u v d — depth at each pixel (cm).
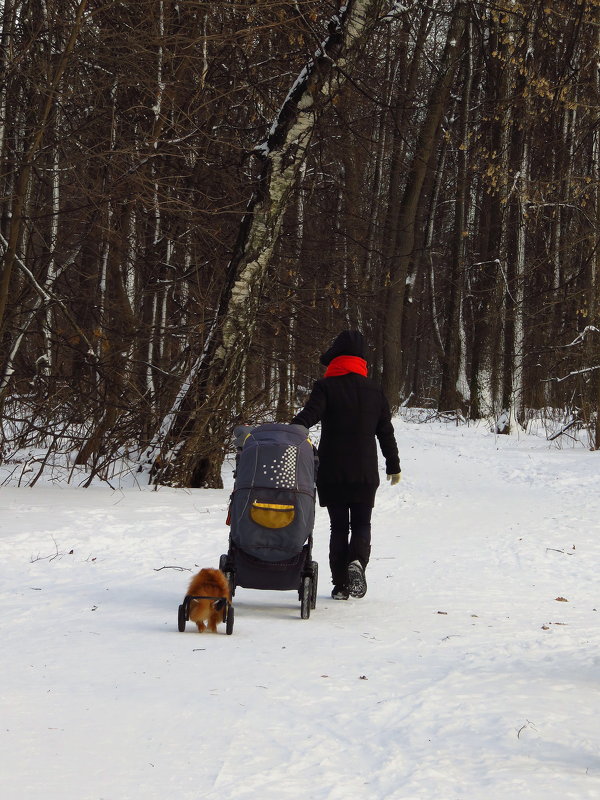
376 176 5631
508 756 623
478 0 3806
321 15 2620
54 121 2125
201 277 2917
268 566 1155
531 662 944
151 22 2281
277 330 3178
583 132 4662
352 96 3047
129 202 2258
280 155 2538
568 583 1507
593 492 2769
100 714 708
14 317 2494
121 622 1081
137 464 2612
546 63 4631
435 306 7750
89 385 2431
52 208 2561
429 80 5959
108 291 2764
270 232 2558
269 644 989
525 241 4994
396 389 5500
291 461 1145
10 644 957
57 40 2220
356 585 1273
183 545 1672
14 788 543
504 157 4888
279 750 632
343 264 3906
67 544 1603
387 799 540
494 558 1720
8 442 2505
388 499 2522
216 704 742
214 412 2508
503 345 5284
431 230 6525
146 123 2553
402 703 759
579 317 4778
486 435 4888
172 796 539
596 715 735
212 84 2758
